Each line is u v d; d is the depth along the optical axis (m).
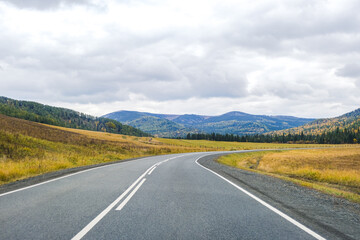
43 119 162.12
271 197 6.78
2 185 8.20
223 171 14.22
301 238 3.70
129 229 3.98
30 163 14.36
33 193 6.84
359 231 4.05
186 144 93.06
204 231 3.94
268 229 4.08
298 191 8.04
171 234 3.78
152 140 96.81
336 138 155.38
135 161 20.84
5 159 15.05
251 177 11.66
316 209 5.53
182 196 6.69
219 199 6.38
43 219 4.45
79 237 3.60
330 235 3.83
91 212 4.96
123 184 8.56
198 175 11.75
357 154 43.62
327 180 14.27
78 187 7.87
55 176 10.52
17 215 4.68
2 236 3.60
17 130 32.94
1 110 146.88
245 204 5.86
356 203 6.53
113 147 35.81
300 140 175.12
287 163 26.22
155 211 5.11
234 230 4.01
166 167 15.68
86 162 18.44
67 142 32.81
